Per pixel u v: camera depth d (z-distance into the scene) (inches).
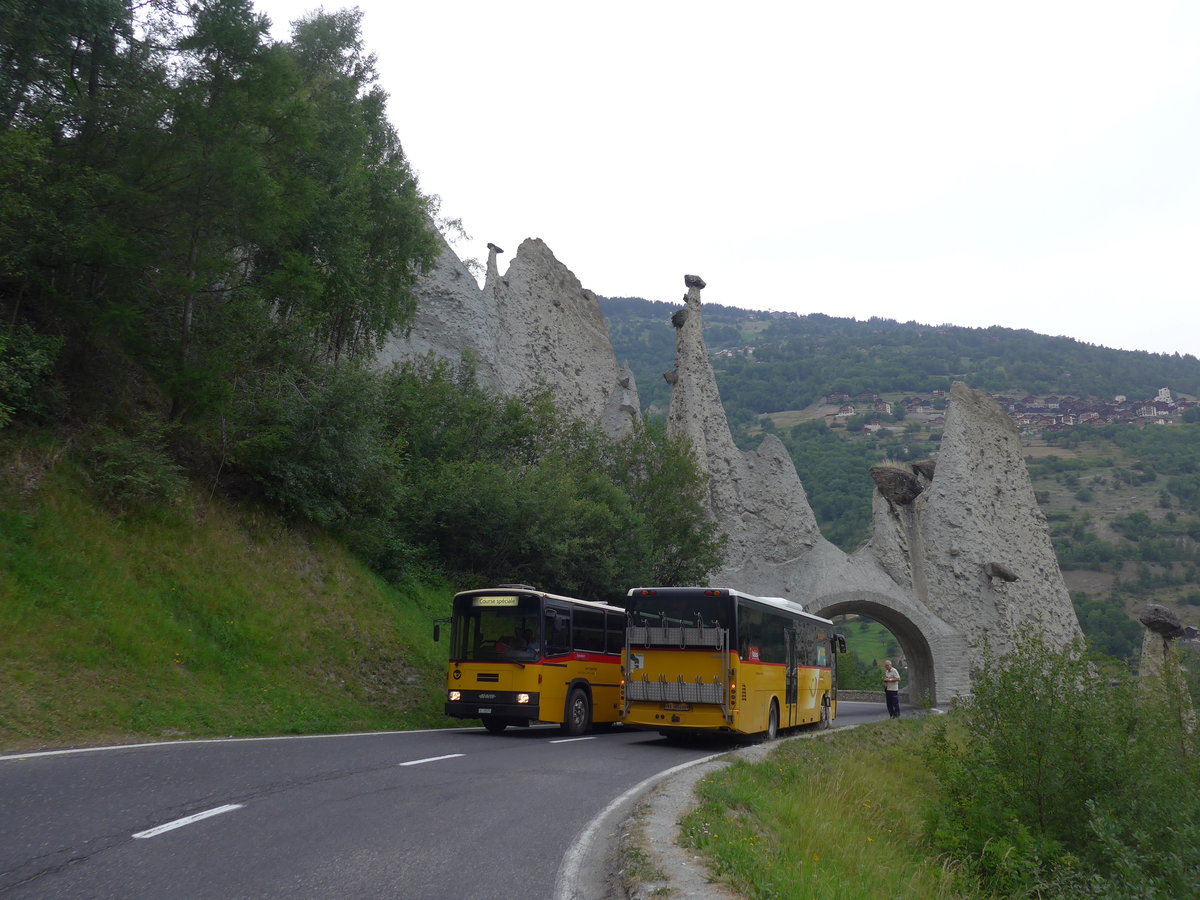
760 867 289.7
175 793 360.8
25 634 547.2
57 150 696.4
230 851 274.4
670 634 721.6
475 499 1102.4
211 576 727.7
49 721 493.0
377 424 957.2
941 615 1818.4
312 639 768.9
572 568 1210.6
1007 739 587.2
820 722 991.6
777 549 1833.2
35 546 602.5
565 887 255.0
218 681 642.8
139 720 538.0
